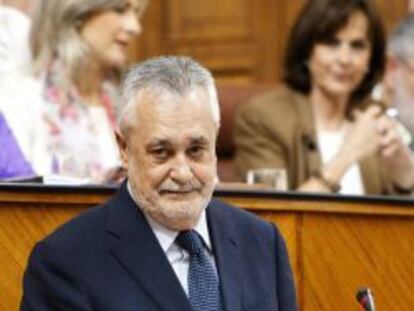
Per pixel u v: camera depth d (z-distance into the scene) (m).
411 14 8.50
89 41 7.15
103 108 7.28
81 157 6.96
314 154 7.08
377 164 7.16
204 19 10.85
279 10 10.73
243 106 7.35
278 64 10.74
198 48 10.86
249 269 4.64
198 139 4.31
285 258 4.77
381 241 5.57
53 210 5.15
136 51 10.74
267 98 7.31
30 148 6.83
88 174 6.72
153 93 4.31
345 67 7.20
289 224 5.44
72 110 7.10
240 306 4.53
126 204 4.54
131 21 7.23
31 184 5.12
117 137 4.48
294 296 4.72
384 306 5.59
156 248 4.47
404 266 5.61
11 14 7.36
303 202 5.43
